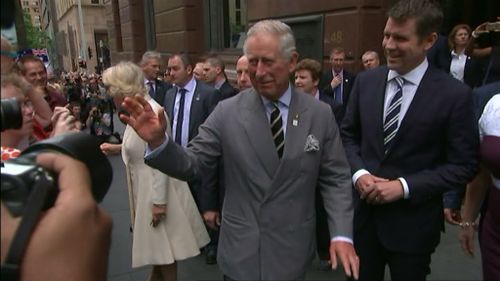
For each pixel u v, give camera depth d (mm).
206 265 3330
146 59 5477
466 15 5301
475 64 4047
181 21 9727
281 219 1580
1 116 798
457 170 1726
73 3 31797
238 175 1604
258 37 1508
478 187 2021
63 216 758
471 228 2129
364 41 4684
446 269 3074
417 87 1767
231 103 1660
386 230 1888
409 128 1769
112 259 3480
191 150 1635
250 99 1628
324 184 1708
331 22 5070
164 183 2500
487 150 1729
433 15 1641
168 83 5605
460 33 4309
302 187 1599
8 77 947
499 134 1695
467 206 2117
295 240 1604
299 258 1615
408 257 1876
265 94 1554
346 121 2080
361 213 1945
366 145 1920
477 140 1758
